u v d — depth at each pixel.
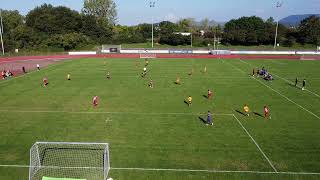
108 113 40.12
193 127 35.44
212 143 31.14
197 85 56.88
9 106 42.78
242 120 37.97
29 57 99.12
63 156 27.86
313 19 142.38
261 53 111.88
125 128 34.97
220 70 73.62
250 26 149.38
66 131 34.00
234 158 28.03
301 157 28.36
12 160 27.27
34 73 68.06
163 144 30.80
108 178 24.45
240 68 77.00
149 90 52.69
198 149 29.78
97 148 29.69
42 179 23.28
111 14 163.50
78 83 57.72
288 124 36.69
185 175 25.08
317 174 25.44
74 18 143.38
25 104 43.78
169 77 64.31
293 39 141.38
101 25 151.12
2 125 35.62
